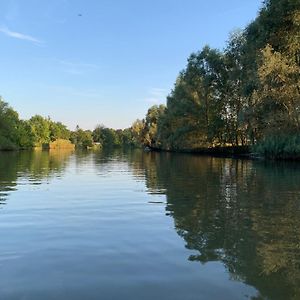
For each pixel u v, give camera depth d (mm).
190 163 42531
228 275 7012
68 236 9805
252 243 9109
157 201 15555
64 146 153125
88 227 10836
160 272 7160
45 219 12008
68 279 6824
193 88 73562
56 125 171000
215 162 43719
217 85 68062
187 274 7051
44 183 22797
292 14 39719
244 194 17297
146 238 9578
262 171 29828
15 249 8656
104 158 61812
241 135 67250
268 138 44094
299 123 40344
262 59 40000
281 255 8180
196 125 72875
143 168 36031
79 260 7855
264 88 40469
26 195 17500
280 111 41031
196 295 6156
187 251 8469
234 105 66125
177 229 10547
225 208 13773
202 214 12688
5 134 104250
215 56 68250
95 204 14914
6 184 22141
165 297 6078
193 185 21031
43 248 8727
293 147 40031
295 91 39938
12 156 66125
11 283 6648
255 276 6961
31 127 133250
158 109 127375
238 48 60812
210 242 9203
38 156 68500
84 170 34219
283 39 41594
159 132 96000
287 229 10492
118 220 11805
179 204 14773
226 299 6023
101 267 7426
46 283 6645
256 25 43844
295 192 17797
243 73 51906
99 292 6266
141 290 6344
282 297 6105
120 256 8109
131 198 16438
